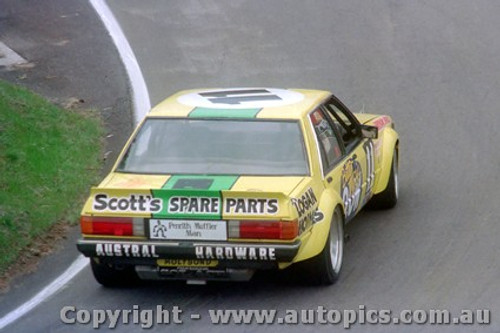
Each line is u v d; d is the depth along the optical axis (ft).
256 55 88.33
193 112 48.21
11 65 85.56
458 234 53.26
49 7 101.55
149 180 45.34
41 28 95.40
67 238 54.13
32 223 54.70
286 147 46.29
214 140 46.93
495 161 65.82
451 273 47.65
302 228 43.14
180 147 46.93
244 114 47.78
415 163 66.18
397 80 82.33
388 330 41.01
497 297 44.52
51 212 56.65
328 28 94.89
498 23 95.09
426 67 84.99
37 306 45.24
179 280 47.70
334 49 89.45
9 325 43.14
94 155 66.90
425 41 91.04
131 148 47.42
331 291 45.65
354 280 47.06
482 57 86.89
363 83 81.82
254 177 45.14
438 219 55.88
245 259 42.50
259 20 97.66
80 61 86.63
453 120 73.92
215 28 95.71
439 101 77.82
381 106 77.15
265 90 52.80
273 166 45.65
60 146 66.39
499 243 51.65
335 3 102.01
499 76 82.64
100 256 43.57
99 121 73.41
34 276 49.19
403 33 93.04
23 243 52.47
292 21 97.09
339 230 47.50
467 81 81.71
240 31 94.68
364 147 53.21
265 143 46.52
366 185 53.16
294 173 45.37
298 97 50.62
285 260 42.32
